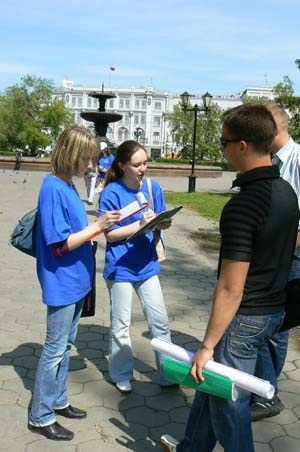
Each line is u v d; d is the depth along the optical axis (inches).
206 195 771.4
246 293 93.1
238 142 93.1
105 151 540.7
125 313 148.7
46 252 120.7
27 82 2827.3
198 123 2674.7
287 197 93.0
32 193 724.0
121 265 146.1
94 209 552.4
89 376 161.2
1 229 414.3
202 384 91.7
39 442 124.3
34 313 217.2
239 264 87.7
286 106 784.9
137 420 136.5
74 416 135.9
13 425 131.0
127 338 150.3
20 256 324.5
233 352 94.4
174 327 206.5
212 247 377.7
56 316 123.2
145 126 5177.2
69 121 2933.1
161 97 5142.7
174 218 521.3
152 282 148.8
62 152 118.3
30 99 2822.3
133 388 154.6
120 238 144.2
